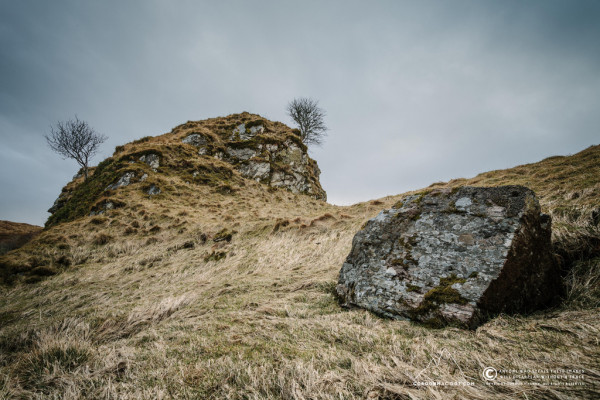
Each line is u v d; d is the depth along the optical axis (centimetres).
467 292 325
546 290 350
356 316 382
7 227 3184
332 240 941
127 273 966
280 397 202
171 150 2555
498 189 411
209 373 245
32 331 480
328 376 217
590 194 618
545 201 695
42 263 1082
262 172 2869
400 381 204
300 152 3350
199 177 2319
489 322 292
